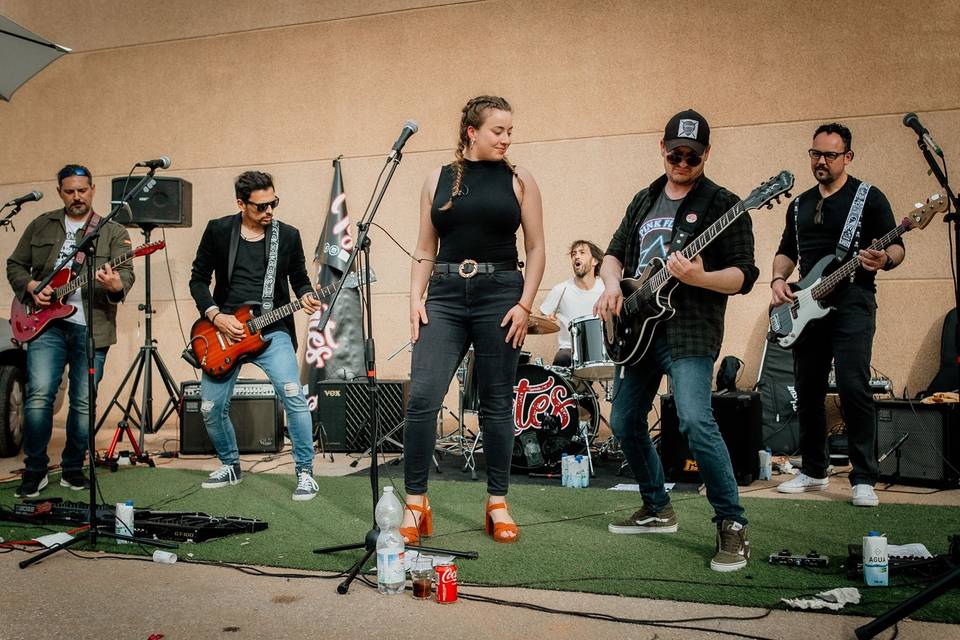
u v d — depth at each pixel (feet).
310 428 14.01
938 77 18.33
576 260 18.80
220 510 12.69
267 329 14.10
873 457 12.73
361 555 9.89
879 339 18.60
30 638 7.29
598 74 20.54
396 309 21.75
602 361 14.97
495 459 10.64
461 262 10.27
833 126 13.07
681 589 8.34
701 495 13.58
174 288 23.24
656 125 20.16
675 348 9.32
